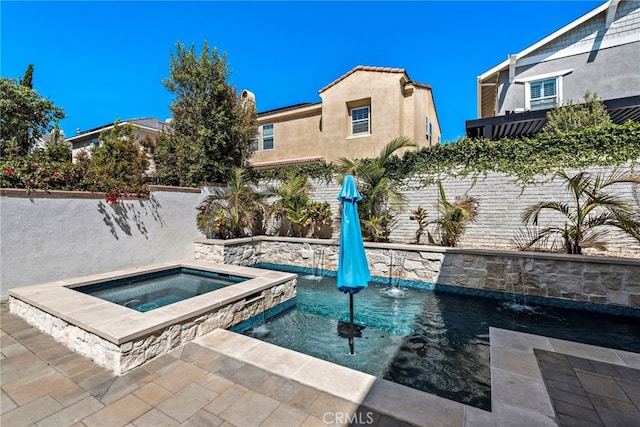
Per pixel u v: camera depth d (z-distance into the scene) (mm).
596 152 7684
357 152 14109
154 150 13367
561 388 3074
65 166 7332
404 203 10094
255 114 13133
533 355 3773
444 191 9500
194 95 11602
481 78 13477
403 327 5508
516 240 8500
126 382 3260
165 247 9336
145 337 3666
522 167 8469
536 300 6797
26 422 2639
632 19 10633
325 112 14914
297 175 12164
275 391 3066
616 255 7516
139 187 8711
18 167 6508
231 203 10852
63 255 6848
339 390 3061
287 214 11211
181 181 11305
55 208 6742
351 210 4840
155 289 6672
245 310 5473
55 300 4867
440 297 7328
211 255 9805
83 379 3318
